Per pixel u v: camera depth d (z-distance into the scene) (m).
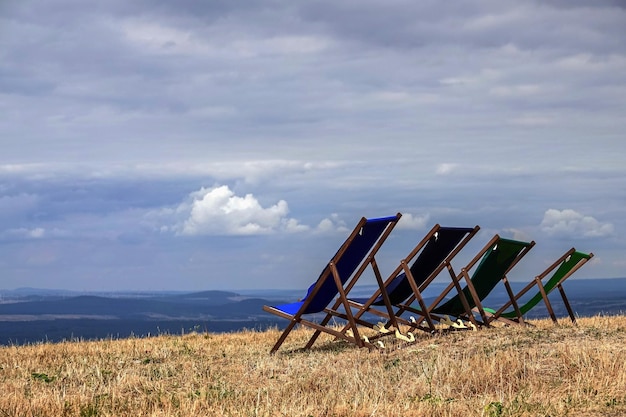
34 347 13.85
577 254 14.07
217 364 11.12
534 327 13.52
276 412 7.70
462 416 7.41
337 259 11.26
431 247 12.35
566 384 8.57
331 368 9.93
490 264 13.26
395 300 13.16
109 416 7.92
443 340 11.41
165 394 8.88
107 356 12.23
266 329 17.06
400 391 8.61
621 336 11.18
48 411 8.00
